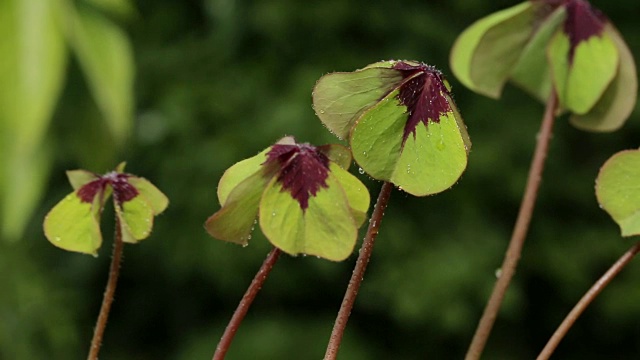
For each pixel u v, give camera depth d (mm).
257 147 2971
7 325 2799
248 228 570
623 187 594
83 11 1302
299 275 3109
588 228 3256
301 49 3176
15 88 1214
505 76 693
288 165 561
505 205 3178
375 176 551
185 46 3262
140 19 3338
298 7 3094
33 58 1221
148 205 583
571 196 3225
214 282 3184
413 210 3100
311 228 559
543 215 3256
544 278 3291
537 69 689
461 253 3004
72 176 591
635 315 3156
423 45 3172
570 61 675
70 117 1692
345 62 3119
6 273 2828
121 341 3332
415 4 3195
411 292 2951
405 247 3012
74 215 586
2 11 1219
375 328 3203
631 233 592
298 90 3008
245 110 3088
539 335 3359
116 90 1306
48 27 1229
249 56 3211
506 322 3324
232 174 572
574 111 678
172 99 3092
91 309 3277
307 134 2891
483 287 2971
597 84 675
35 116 1216
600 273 3225
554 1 678
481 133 3133
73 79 1644
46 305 2857
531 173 652
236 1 3135
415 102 550
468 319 2980
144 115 3096
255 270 3086
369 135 550
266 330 3072
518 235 639
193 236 3047
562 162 3234
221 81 3143
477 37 700
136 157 3080
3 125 1245
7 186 1375
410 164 550
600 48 675
